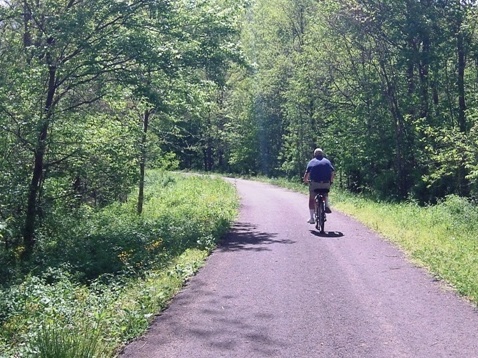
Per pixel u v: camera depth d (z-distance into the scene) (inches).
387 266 373.7
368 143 1239.5
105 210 928.3
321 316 263.9
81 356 201.8
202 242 472.4
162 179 1638.8
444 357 211.3
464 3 1007.0
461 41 1014.4
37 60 609.0
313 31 1350.9
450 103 1082.1
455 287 312.8
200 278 346.9
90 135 669.9
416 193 1098.7
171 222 647.8
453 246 423.8
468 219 594.2
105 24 633.0
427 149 994.1
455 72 1109.7
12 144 629.0
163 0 626.2
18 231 627.8
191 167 3036.4
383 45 1153.4
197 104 698.2
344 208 771.4
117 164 698.8
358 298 294.7
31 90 609.0
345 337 234.5
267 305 283.4
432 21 1024.9
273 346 224.7
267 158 2539.4
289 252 430.3
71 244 587.8
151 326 252.2
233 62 695.7
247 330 244.5
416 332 239.9
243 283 331.3
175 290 314.3
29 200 644.7
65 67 618.5
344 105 1368.1
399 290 310.2
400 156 1148.5
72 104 671.8
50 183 687.7
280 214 737.0
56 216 668.7
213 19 659.4
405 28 1052.5
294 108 1752.0
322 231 529.0
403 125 1165.1
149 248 475.8
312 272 358.3
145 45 604.7
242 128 2549.2
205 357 213.3
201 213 724.7
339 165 1418.6
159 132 890.7
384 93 1175.6
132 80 628.4
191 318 262.8
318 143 1553.9
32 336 220.2
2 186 616.7
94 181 732.7
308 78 1392.7
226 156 2856.8
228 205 832.3
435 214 640.4
